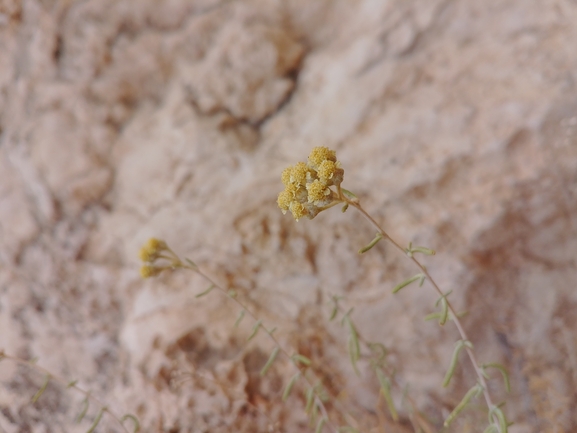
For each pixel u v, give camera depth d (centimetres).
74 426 30
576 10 32
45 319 34
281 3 38
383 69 35
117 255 35
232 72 38
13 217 36
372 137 34
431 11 35
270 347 31
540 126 30
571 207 29
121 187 36
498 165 31
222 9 38
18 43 38
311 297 32
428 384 30
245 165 35
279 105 38
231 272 33
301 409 30
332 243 32
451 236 31
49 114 37
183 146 36
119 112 38
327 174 19
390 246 31
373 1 36
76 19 38
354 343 25
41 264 35
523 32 33
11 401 31
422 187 32
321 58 37
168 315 31
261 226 33
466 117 32
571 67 31
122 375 31
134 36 38
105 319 33
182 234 34
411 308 31
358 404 31
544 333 29
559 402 28
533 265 30
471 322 30
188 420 29
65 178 36
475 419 29
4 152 37
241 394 29
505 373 22
